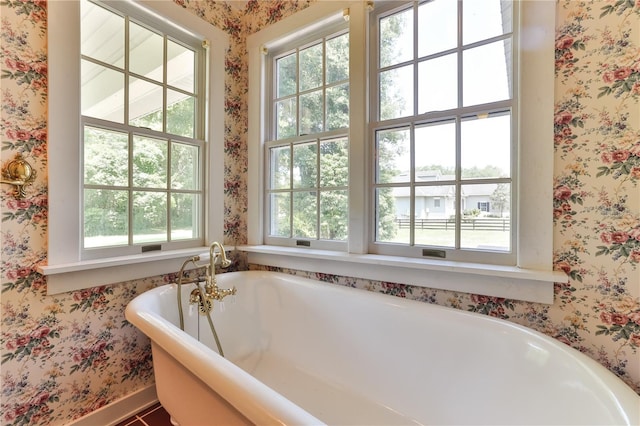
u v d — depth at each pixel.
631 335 1.00
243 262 2.05
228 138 2.00
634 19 0.98
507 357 1.02
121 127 1.49
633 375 0.99
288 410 0.61
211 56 1.86
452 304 1.33
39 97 1.19
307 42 1.86
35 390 1.20
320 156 1.81
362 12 1.56
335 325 1.48
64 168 1.25
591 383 0.79
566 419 0.82
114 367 1.44
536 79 1.13
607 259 1.03
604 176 1.03
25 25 1.16
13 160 1.13
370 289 1.56
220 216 1.93
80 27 1.29
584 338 1.07
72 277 1.29
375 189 1.61
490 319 1.11
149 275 1.56
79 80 1.29
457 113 1.36
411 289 1.44
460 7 1.37
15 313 1.15
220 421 0.81
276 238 1.98
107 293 1.42
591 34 1.04
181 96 1.78
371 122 1.60
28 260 1.18
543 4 1.12
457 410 1.09
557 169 1.11
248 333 1.72
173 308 1.46
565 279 1.05
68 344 1.29
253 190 2.03
